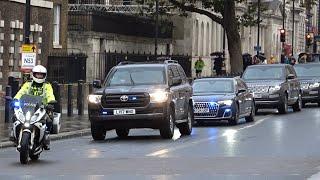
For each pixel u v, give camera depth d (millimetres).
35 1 79438
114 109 42938
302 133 47156
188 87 49000
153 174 27969
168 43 137125
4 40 73438
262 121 59344
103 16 106375
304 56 140750
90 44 101375
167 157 34000
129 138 45906
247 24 111750
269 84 67750
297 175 27438
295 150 36594
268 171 28578
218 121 60219
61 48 91375
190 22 146125
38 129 32344
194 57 147750
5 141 40875
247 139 43156
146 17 128125
